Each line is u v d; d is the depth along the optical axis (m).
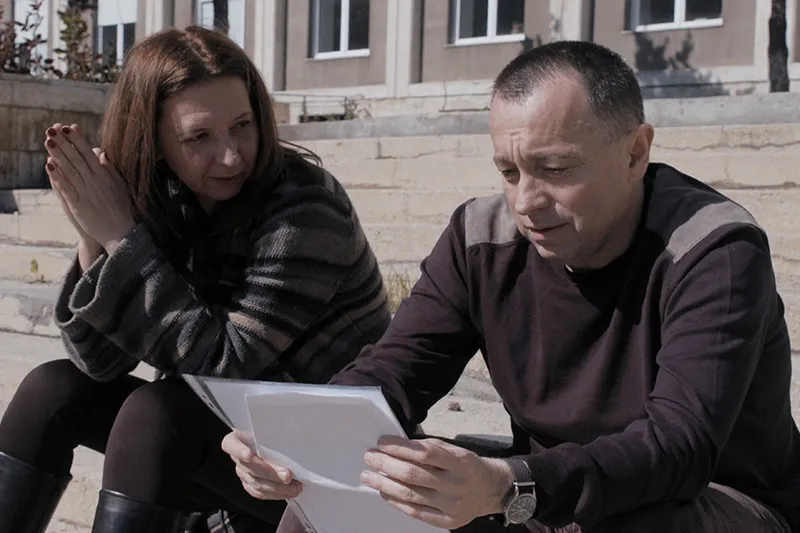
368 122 9.11
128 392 2.39
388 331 2.12
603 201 1.76
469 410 3.14
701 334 1.71
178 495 2.14
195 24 2.37
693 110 6.84
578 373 1.91
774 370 1.85
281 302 2.25
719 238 1.75
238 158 2.24
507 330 1.98
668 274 1.79
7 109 7.78
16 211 7.36
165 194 2.36
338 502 1.69
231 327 2.22
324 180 2.39
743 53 13.55
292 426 1.63
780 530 1.89
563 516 1.60
